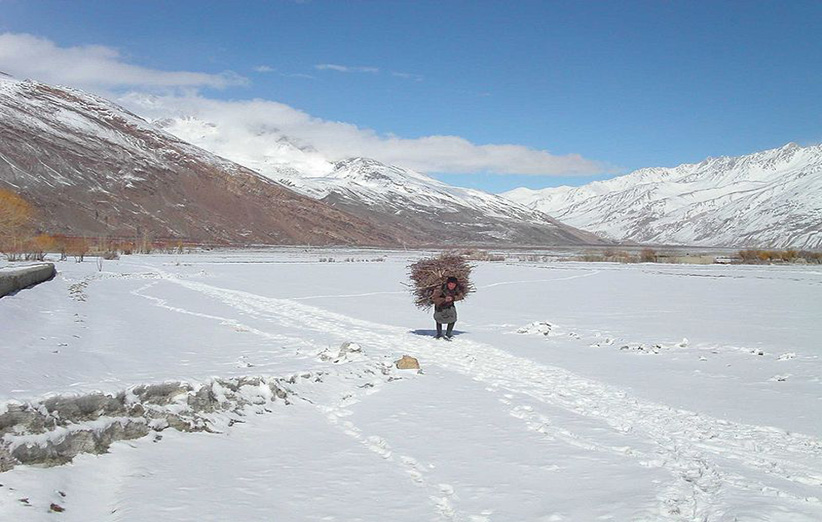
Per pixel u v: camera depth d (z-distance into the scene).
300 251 115.19
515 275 53.88
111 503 6.79
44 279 32.22
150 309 24.28
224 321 21.31
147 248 90.25
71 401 7.96
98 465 7.53
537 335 20.06
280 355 14.80
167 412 9.01
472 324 22.84
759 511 6.54
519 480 7.70
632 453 8.68
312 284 40.53
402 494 7.30
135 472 7.52
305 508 6.88
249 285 39.03
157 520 6.36
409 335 19.64
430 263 19.45
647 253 86.25
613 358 16.09
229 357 14.04
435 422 10.16
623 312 26.91
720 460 8.44
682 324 22.88
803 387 12.82
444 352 16.81
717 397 11.99
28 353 11.67
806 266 70.19
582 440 9.26
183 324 20.02
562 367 14.90
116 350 13.95
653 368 14.82
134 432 8.43
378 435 9.45
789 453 8.73
